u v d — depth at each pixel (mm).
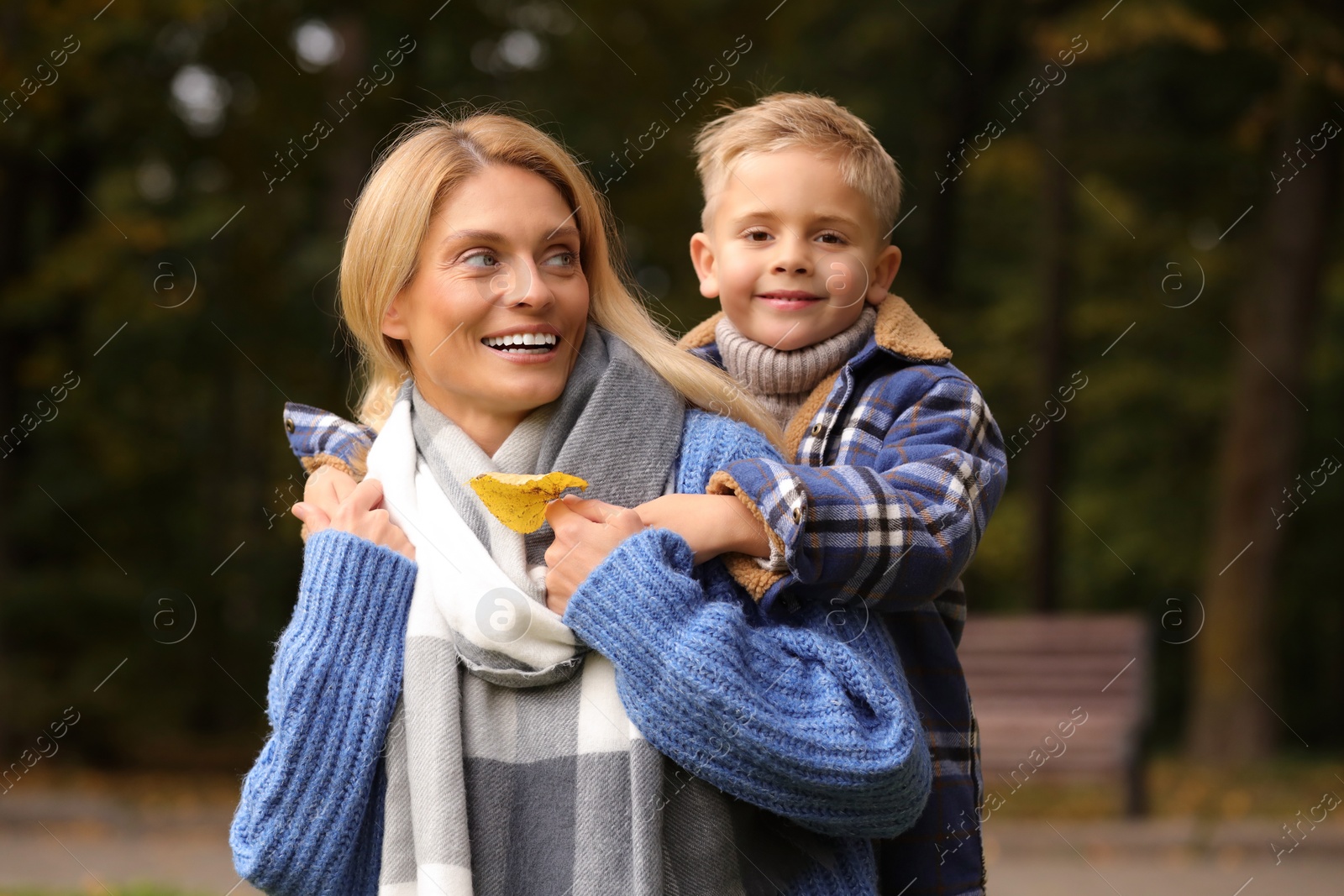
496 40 21047
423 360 3820
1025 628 15477
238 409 27656
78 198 22125
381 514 3740
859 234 4562
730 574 3699
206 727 24812
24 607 22000
